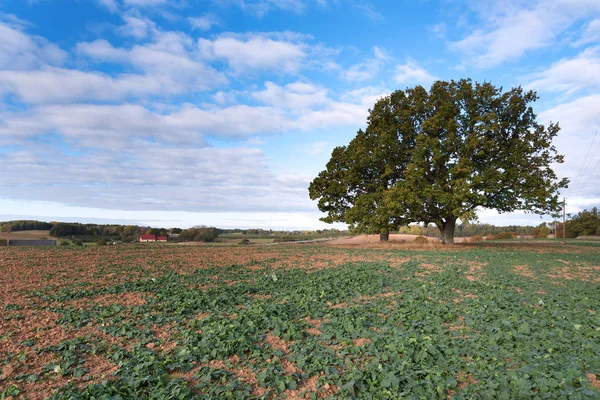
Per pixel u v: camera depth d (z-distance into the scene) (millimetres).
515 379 5156
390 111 33250
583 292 11539
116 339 6953
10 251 22062
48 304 9422
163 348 6543
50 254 20500
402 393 4832
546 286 12523
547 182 28875
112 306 9094
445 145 28391
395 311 8992
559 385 4887
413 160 29422
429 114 31047
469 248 29953
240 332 7129
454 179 28109
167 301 9945
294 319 8453
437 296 10859
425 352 6055
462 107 30516
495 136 30125
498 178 27281
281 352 6277
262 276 14664
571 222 77562
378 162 32312
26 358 5941
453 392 5059
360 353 6277
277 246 34562
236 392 4914
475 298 10555
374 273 15469
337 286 12492
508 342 6703
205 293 11062
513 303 9820
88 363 5836
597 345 6387
